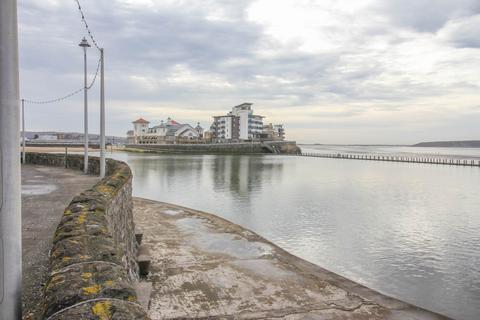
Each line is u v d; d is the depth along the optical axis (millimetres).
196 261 10883
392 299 8750
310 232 17938
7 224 2895
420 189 36062
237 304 8086
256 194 30484
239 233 14484
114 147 132250
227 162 70562
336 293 8953
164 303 7977
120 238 7883
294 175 48594
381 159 91812
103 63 17781
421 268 13086
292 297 8602
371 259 13992
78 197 6137
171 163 65500
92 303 2578
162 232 14211
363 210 24219
